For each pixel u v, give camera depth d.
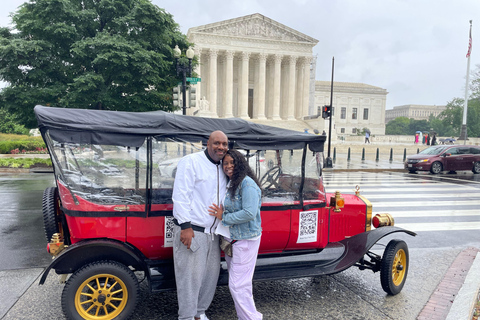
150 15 17.98
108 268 3.24
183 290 3.10
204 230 3.09
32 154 24.20
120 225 3.46
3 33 17.33
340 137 47.50
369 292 4.32
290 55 55.56
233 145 3.72
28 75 16.56
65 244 3.86
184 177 3.00
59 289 4.22
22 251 5.73
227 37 52.19
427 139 39.72
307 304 3.95
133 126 3.43
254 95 57.28
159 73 18.91
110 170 3.46
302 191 4.04
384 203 10.34
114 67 16.84
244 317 3.13
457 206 10.02
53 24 16.38
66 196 3.35
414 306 3.96
